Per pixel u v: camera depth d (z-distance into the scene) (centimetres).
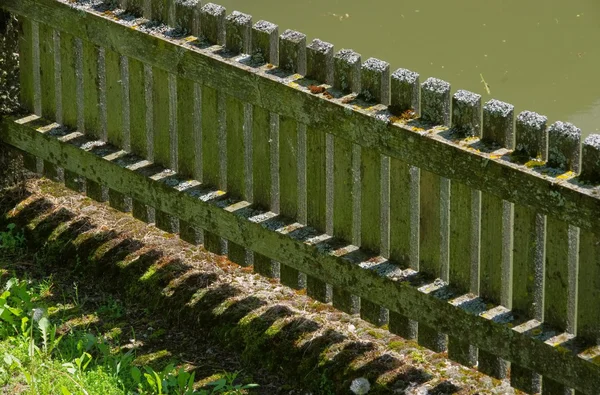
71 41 1565
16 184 1680
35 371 1314
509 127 1205
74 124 1611
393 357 1336
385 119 1262
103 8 1516
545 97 2378
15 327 1386
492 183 1195
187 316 1448
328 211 1380
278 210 1431
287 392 1345
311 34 2625
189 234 1510
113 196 1585
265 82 1351
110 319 1470
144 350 1414
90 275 1552
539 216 1198
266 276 1449
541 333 1213
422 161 1245
